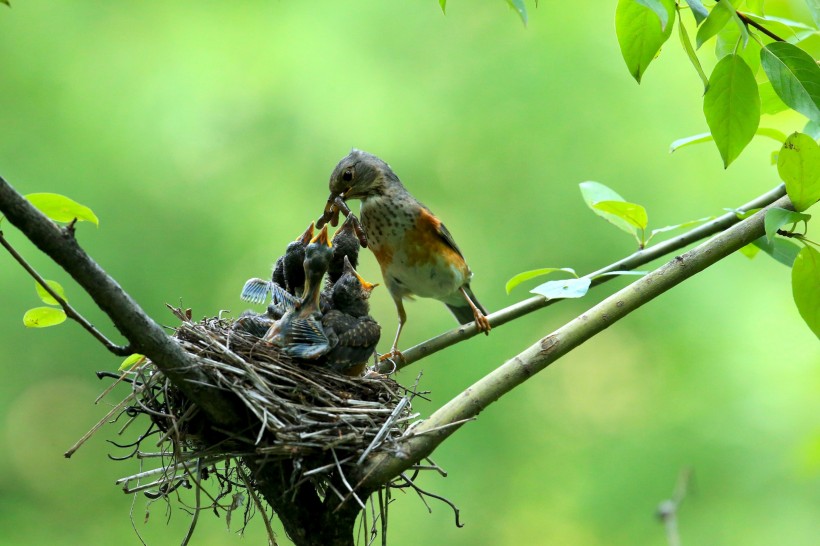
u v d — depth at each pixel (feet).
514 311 24.23
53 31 48.24
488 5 50.14
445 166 47.57
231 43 48.42
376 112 47.42
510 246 46.93
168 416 18.72
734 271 47.70
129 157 46.26
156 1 49.29
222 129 47.01
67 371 44.47
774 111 20.39
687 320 47.57
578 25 49.75
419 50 49.29
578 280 20.03
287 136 46.93
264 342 21.13
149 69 47.91
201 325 21.75
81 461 44.98
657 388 46.93
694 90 48.42
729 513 43.01
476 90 48.73
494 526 45.21
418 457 17.83
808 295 17.76
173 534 43.88
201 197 45.96
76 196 45.11
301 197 46.14
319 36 48.65
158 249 45.03
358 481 18.02
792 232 18.02
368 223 30.35
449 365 45.29
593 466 46.19
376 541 43.34
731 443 44.16
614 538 44.62
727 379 45.62
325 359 21.71
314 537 18.57
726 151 16.85
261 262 45.55
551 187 47.42
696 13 16.61
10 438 44.04
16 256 15.08
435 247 29.99
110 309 15.72
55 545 44.39
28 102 46.75
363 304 23.41
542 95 48.49
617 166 47.65
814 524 42.01
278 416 18.65
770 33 17.47
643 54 17.46
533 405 48.06
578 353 48.73
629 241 47.03
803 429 42.52
